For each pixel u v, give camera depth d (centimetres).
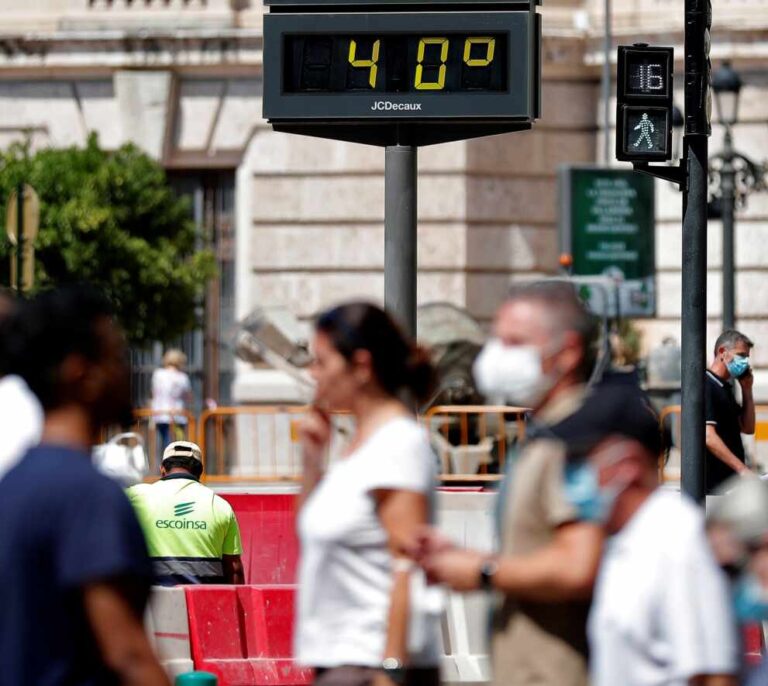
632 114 2716
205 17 5966
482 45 2544
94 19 5988
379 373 1309
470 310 5888
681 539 1102
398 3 2544
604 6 5984
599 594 1130
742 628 1161
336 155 5959
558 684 1223
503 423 4253
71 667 1008
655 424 1221
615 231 5469
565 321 1243
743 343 2892
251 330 5216
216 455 5788
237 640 2395
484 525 3097
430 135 2575
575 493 1170
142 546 1023
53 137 6009
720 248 5847
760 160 5916
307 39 2556
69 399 1069
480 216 5906
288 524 3234
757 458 5341
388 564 1277
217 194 6066
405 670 1258
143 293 5584
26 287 3375
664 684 1098
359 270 5950
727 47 5900
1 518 1013
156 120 5978
